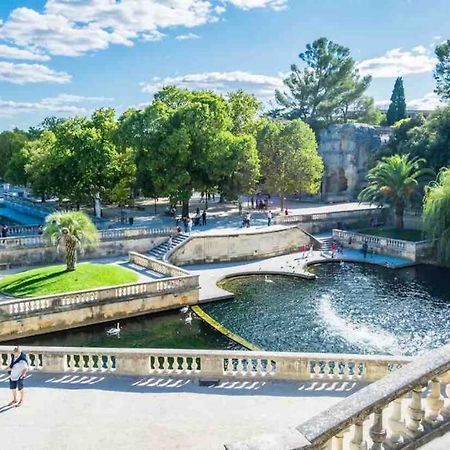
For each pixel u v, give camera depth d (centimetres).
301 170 6862
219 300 3891
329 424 744
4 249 4475
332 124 9869
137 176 6019
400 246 5134
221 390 1772
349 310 3681
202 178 6075
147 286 3612
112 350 1891
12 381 1655
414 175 5703
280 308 3734
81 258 4756
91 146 5997
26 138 11981
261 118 7981
